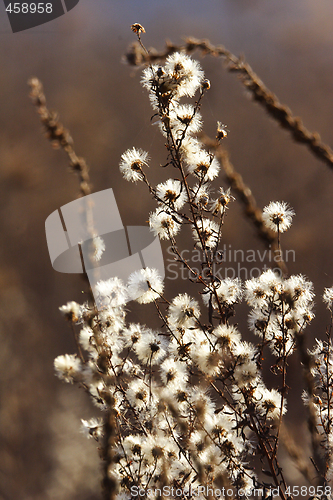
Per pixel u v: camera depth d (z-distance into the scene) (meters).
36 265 1.69
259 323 0.86
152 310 1.01
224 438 0.85
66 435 1.18
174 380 0.86
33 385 1.31
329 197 1.91
